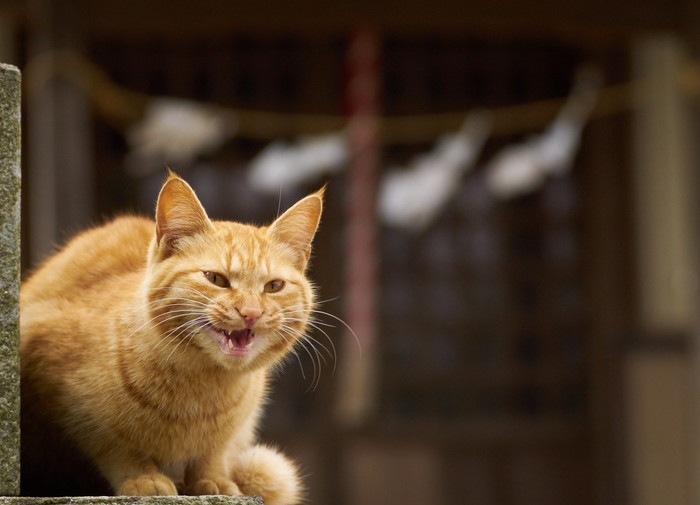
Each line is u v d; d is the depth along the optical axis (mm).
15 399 3648
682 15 10383
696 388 10922
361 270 10477
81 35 9312
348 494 11000
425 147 11523
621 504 11234
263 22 9836
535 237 11664
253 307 4176
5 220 3680
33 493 4582
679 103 11414
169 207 4277
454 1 10109
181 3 9656
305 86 11359
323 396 11031
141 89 11258
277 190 11320
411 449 11211
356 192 10625
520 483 11398
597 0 10281
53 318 4461
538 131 11594
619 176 11609
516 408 11562
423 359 11438
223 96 11344
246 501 3787
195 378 4223
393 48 11453
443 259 11516
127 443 4258
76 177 9070
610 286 11523
